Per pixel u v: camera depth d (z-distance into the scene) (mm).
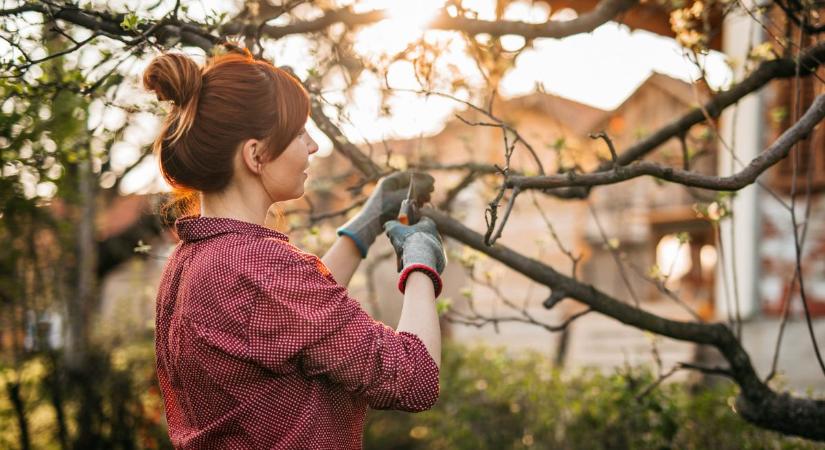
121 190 4055
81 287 4566
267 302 1038
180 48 1577
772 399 2092
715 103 2092
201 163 1128
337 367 1035
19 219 3643
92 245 4648
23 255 4078
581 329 7680
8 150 1799
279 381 1050
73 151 1900
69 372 4164
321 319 1034
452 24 1971
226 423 1056
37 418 4191
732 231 2139
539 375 4453
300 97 1180
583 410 3596
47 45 1778
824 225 5648
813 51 1794
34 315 4242
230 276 1055
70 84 1596
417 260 1210
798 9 1809
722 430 3029
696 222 13938
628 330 7410
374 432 4629
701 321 2135
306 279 1070
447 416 4488
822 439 2066
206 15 1517
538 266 2002
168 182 1188
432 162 2521
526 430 4070
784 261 5801
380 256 3004
